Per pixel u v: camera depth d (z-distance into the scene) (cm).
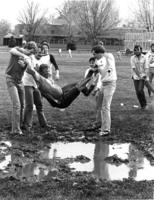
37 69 1080
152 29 7588
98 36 8719
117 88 2086
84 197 637
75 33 9012
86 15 8669
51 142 1005
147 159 878
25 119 1097
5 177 734
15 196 638
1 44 10150
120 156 900
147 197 638
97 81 1127
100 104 1120
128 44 7625
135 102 1609
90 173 774
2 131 1086
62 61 4562
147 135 1077
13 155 884
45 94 1012
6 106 1447
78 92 1016
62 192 654
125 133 1098
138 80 1443
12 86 1037
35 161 844
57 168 801
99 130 1121
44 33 9194
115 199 630
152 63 1702
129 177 753
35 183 697
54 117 1284
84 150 943
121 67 3831
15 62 1028
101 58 1059
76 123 1205
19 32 8944
